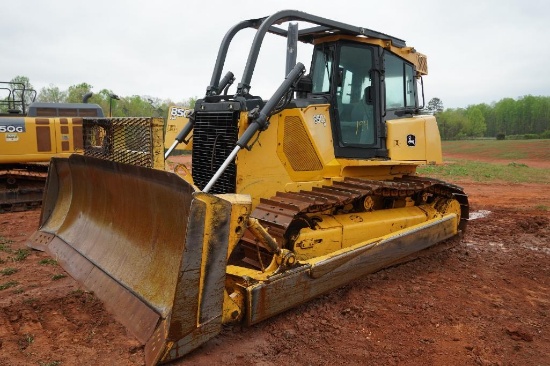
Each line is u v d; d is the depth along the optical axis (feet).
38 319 14.23
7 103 39.93
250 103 17.11
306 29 20.10
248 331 14.10
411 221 21.95
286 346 13.39
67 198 21.16
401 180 22.80
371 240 18.34
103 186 17.97
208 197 11.62
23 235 24.98
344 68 20.01
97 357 12.16
